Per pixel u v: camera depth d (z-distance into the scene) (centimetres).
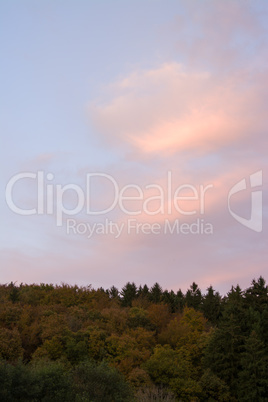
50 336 4603
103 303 6975
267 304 5803
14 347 4231
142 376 4053
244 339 4906
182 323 5909
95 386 2873
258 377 4512
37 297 6731
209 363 4903
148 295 8406
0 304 5650
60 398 2503
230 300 6531
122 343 4656
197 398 4300
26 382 2500
